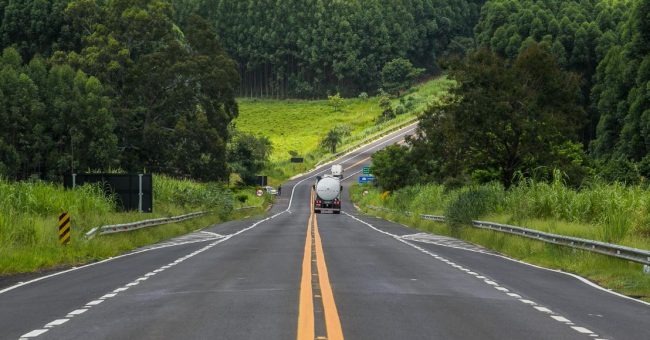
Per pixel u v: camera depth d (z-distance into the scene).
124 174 56.25
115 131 109.50
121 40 117.62
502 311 17.11
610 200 38.47
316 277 24.19
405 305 17.70
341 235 53.34
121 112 108.50
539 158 62.72
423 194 82.88
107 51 111.62
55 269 29.20
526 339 13.52
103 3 132.00
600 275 26.88
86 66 111.62
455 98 65.38
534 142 62.38
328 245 41.44
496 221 47.34
